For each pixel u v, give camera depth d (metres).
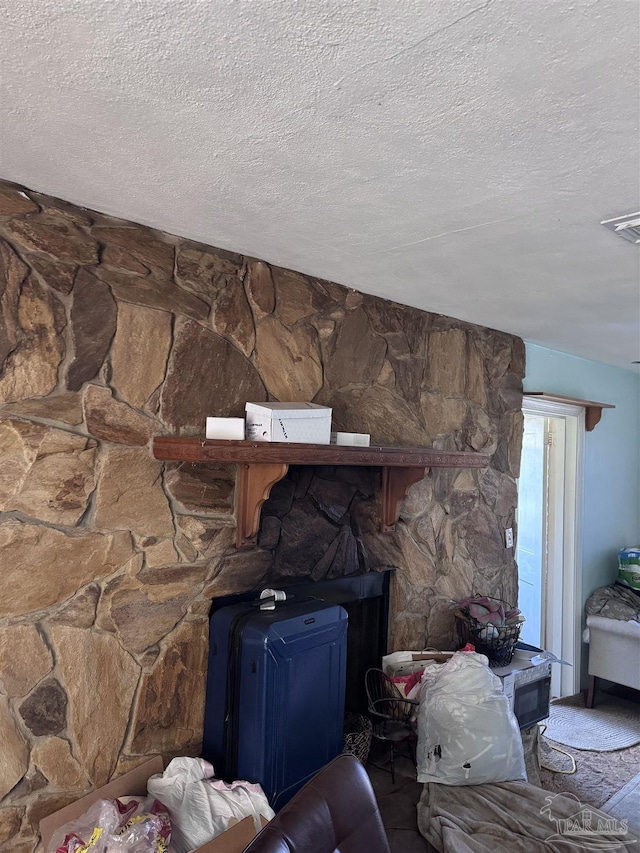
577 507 4.03
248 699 1.91
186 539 1.99
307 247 2.04
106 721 1.80
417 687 2.55
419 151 1.35
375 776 2.48
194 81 1.11
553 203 1.61
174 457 1.80
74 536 1.74
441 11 0.90
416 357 2.84
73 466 1.73
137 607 1.87
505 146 1.31
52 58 1.05
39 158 1.46
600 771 2.94
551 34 0.95
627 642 3.70
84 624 1.76
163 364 1.93
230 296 2.11
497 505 3.31
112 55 1.04
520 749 2.38
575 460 4.03
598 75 1.05
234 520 2.11
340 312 2.49
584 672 4.13
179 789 1.76
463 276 2.31
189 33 0.97
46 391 1.68
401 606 2.79
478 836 2.04
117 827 1.59
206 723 2.02
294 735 1.99
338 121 1.23
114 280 1.82
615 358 4.04
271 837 1.08
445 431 2.98
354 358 2.54
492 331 3.28
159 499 1.92
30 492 1.66
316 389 2.39
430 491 2.95
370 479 2.67
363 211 1.71
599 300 2.59
